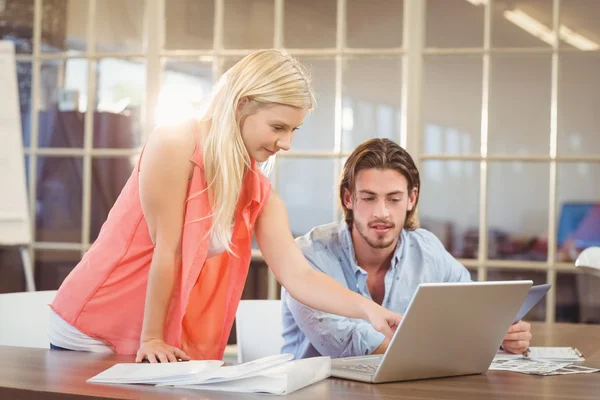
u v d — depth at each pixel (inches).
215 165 66.6
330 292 67.1
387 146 81.7
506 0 163.2
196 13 173.9
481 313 58.2
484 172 163.8
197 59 173.6
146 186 66.7
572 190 161.3
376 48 166.7
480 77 163.9
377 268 86.6
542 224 162.1
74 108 179.9
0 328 83.6
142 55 176.1
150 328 66.8
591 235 159.8
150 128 175.9
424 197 165.9
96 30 178.9
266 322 91.7
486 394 53.1
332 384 55.4
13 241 170.9
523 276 162.7
